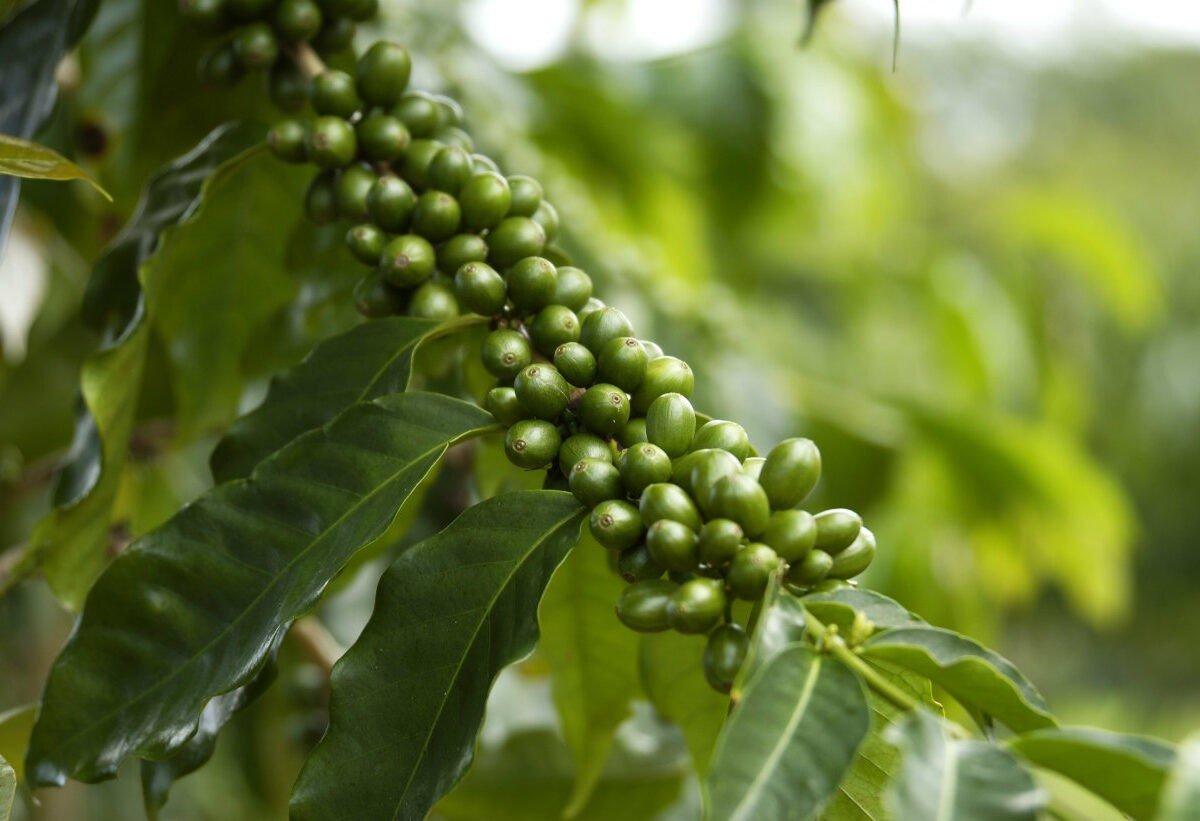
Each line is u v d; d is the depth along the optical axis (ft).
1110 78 20.36
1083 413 9.87
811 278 8.00
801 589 2.76
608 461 2.85
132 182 3.59
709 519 2.74
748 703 2.58
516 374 2.94
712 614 2.69
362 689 2.78
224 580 2.87
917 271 7.75
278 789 4.15
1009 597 6.78
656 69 5.83
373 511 2.85
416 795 2.75
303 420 3.01
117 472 3.13
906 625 2.71
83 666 2.84
